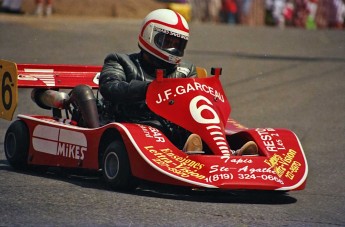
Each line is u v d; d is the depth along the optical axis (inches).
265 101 1786.4
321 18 3949.3
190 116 959.6
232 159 894.4
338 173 1122.7
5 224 753.6
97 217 789.9
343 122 1584.6
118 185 911.0
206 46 2559.1
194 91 982.4
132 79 1029.8
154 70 1045.8
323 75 2106.3
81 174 1062.4
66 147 1002.7
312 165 1181.1
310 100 1804.9
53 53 2219.5
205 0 3659.0
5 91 1067.9
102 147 951.6
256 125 1556.3
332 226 802.2
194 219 796.6
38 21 2795.3
